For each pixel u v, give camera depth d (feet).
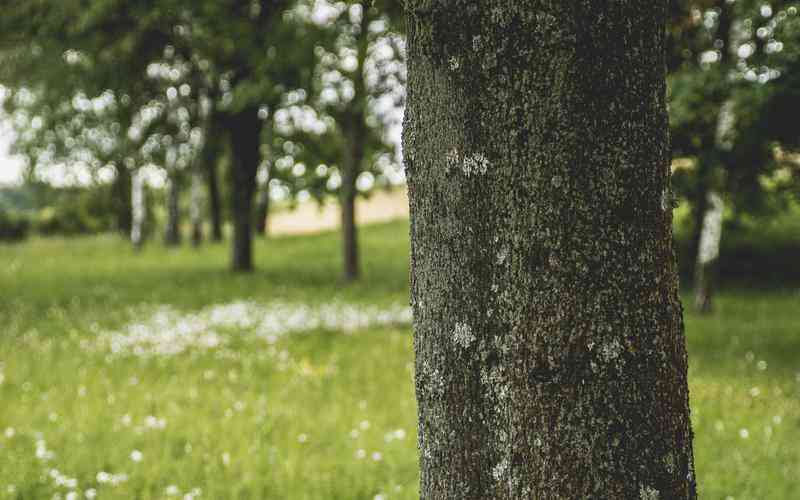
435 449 6.70
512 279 6.09
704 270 50.21
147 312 45.70
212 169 110.22
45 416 22.09
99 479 16.74
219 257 89.51
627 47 5.97
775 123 35.55
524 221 6.02
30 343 34.17
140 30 59.82
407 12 6.59
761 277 70.49
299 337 37.42
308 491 16.75
